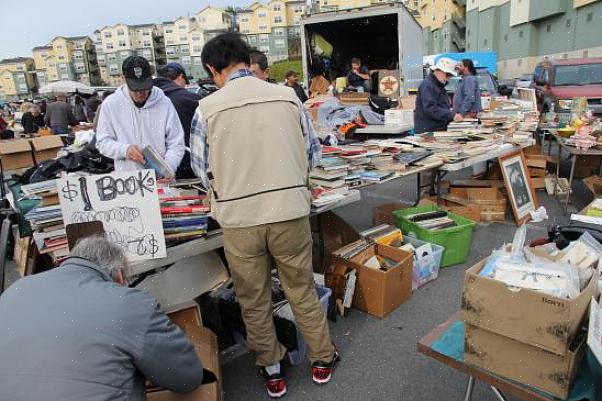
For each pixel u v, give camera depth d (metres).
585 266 1.58
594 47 19.41
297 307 2.23
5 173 6.25
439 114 5.12
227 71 2.05
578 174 5.63
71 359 1.31
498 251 1.65
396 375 2.41
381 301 2.89
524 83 14.81
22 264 3.20
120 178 2.10
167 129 2.95
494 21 29.56
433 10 40.88
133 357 1.42
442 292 3.21
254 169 1.93
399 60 8.19
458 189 4.70
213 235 2.32
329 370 2.35
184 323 2.33
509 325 1.39
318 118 6.90
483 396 2.23
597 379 1.40
